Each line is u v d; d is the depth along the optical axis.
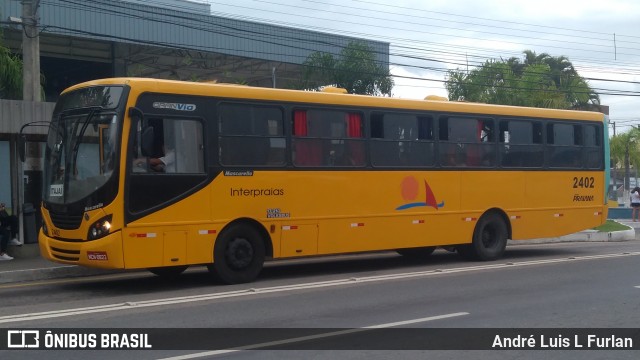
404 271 14.86
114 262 11.43
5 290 12.45
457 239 15.88
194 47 34.78
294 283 13.05
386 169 14.64
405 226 14.91
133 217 11.60
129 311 10.33
